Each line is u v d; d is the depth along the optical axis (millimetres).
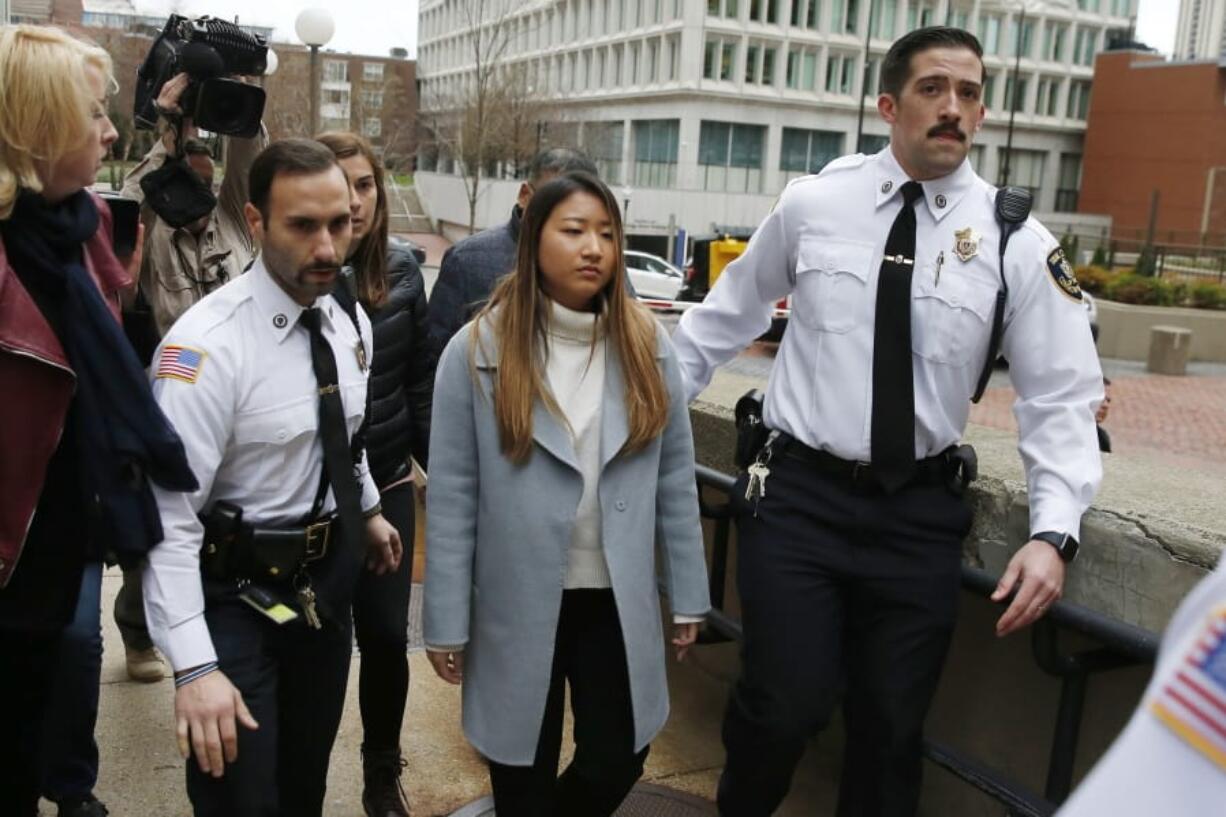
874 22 55031
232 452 2096
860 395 2332
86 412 1929
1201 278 28141
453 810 2992
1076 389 2264
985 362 2377
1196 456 13148
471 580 2318
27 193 1879
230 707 1965
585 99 58156
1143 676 2312
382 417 2830
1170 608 2143
